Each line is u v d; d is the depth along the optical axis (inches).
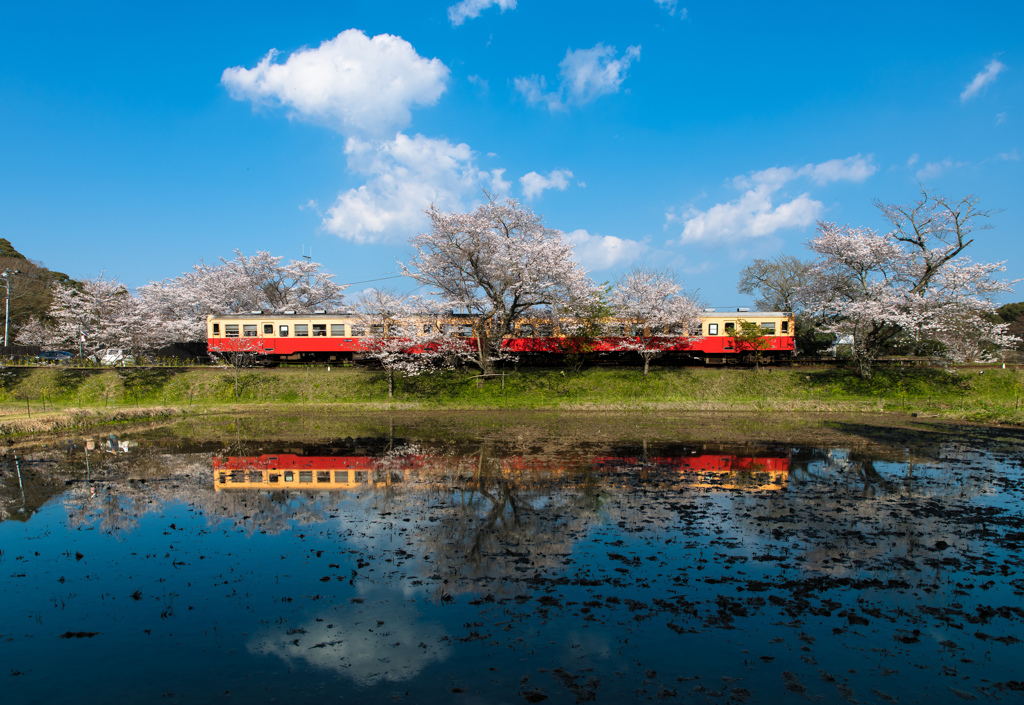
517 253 1344.7
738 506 521.0
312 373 1485.0
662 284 1501.0
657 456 764.0
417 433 973.2
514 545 420.2
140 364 1636.3
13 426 965.2
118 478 640.4
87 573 375.6
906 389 1387.8
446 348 1439.5
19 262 2155.5
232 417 1192.2
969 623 305.9
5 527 468.4
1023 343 1857.8
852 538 434.0
